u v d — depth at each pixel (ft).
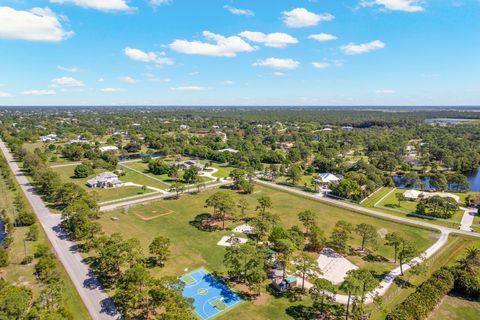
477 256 233.35
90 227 266.16
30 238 277.03
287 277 222.07
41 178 419.33
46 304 172.35
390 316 178.09
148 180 497.05
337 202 402.11
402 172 590.14
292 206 386.73
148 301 186.60
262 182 503.20
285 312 188.65
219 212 351.46
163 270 232.73
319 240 267.59
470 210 373.81
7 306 157.99
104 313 183.42
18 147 636.07
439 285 206.18
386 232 310.65
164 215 346.54
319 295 188.44
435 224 329.11
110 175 470.80
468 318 187.21
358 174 476.95
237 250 217.56
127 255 221.25
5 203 371.76
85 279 217.97
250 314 186.39
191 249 266.98
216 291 208.64
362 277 186.09
